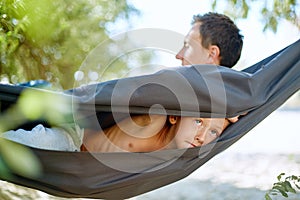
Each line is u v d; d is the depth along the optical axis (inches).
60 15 189.2
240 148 484.1
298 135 568.4
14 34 133.0
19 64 193.2
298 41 98.4
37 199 222.2
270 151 459.8
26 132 83.0
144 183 87.8
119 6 216.1
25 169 72.4
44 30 119.7
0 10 118.3
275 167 386.0
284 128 631.2
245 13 201.3
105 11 221.1
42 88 83.7
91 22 220.5
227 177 362.0
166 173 86.6
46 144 83.6
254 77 90.5
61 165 80.6
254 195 308.8
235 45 94.7
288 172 365.1
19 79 195.5
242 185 336.8
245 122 93.6
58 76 213.6
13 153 70.2
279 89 96.8
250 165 398.9
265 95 92.4
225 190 325.1
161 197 306.2
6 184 230.7
